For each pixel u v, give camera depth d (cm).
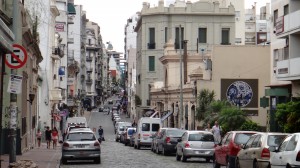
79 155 3384
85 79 16288
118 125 7794
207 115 5119
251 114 5769
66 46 10431
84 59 15612
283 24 4475
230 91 5822
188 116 6594
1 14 2992
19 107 3847
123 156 4206
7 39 2211
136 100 10762
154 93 9106
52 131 5781
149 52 10175
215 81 5844
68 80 11206
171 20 10019
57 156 3956
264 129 5559
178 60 8012
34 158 3697
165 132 4331
